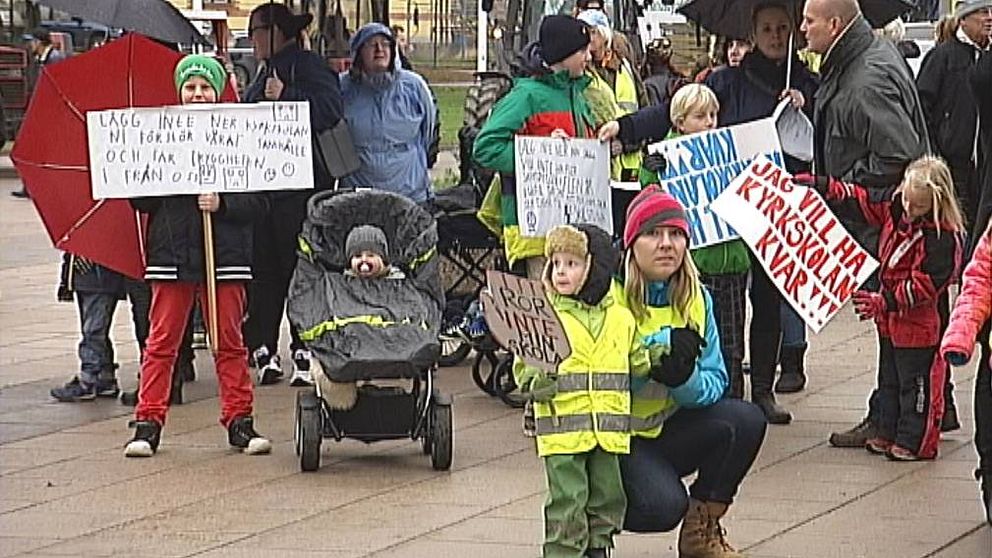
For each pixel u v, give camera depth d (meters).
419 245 11.24
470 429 12.24
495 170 11.79
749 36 13.45
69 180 11.95
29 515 9.88
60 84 11.90
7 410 12.93
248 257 11.44
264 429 12.23
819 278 10.52
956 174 14.56
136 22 11.98
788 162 12.09
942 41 14.80
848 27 11.30
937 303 11.11
